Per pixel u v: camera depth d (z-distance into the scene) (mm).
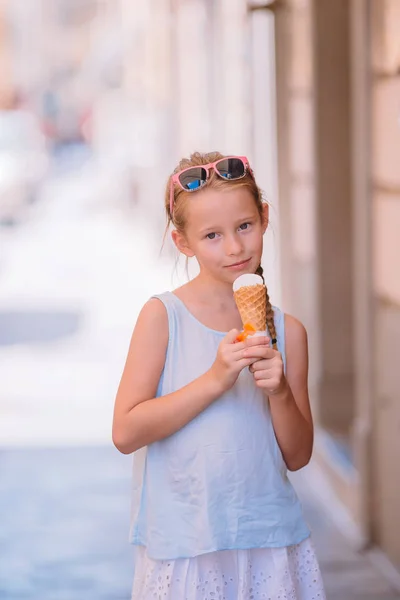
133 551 5176
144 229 22406
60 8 70562
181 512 2406
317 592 2508
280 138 7332
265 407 2455
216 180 2346
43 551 5184
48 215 27312
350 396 7238
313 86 6879
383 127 4645
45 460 6859
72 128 64688
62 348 10742
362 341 5105
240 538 2383
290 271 7398
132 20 28766
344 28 6766
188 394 2344
